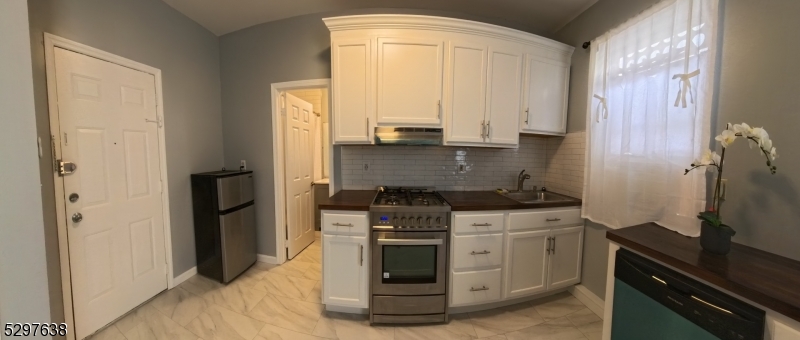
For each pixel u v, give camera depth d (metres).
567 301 2.15
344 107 2.05
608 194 1.86
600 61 1.93
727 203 1.27
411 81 2.03
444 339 1.72
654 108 1.55
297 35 2.49
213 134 2.63
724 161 1.28
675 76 1.42
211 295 2.15
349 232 1.83
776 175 1.10
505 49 2.12
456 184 2.56
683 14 1.39
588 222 2.12
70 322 1.60
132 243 1.94
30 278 0.58
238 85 2.67
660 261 1.10
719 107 1.30
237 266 2.44
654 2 1.59
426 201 1.97
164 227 2.17
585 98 2.17
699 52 1.33
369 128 2.05
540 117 2.25
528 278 2.03
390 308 1.83
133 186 1.93
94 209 1.71
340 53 2.03
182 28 2.30
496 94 2.12
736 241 1.24
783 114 1.08
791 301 0.75
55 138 1.52
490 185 2.60
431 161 2.53
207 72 2.56
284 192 2.76
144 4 1.99
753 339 0.81
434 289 1.84
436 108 2.04
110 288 1.80
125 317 1.87
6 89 0.54
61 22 1.53
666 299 1.03
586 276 2.13
